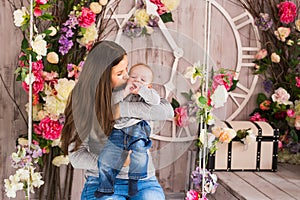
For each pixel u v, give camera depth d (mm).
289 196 2904
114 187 2367
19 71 2656
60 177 3441
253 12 3611
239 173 3389
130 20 3074
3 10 3271
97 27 3316
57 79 3160
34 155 2613
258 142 3422
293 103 3658
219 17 3584
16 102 3354
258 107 3691
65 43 3127
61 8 3258
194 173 2768
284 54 3664
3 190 3395
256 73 3633
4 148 3373
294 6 3529
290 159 3688
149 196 2385
